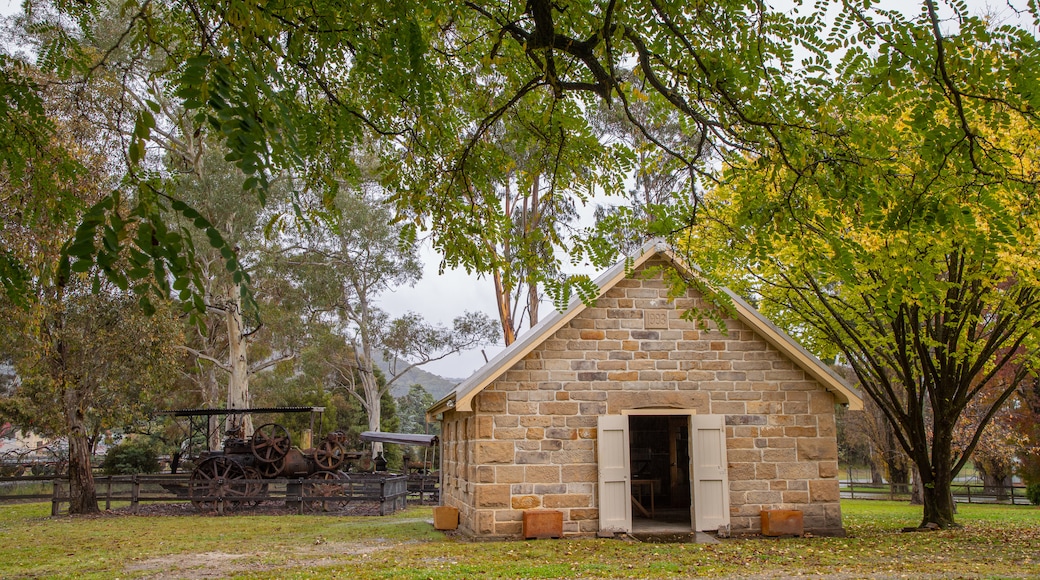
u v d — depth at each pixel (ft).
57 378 68.80
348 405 165.27
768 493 46.70
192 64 10.35
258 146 9.80
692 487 45.93
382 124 22.43
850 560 35.19
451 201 23.68
